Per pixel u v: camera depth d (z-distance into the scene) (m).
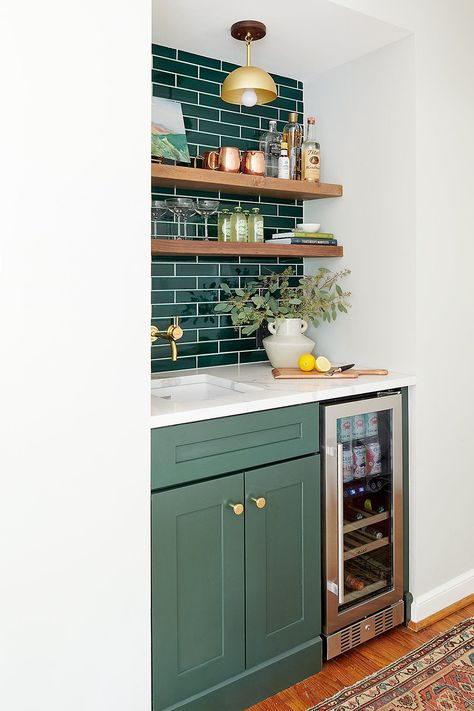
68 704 1.58
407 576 2.49
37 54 1.45
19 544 1.49
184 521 1.81
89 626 1.61
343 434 2.23
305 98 2.86
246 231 2.57
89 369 1.57
